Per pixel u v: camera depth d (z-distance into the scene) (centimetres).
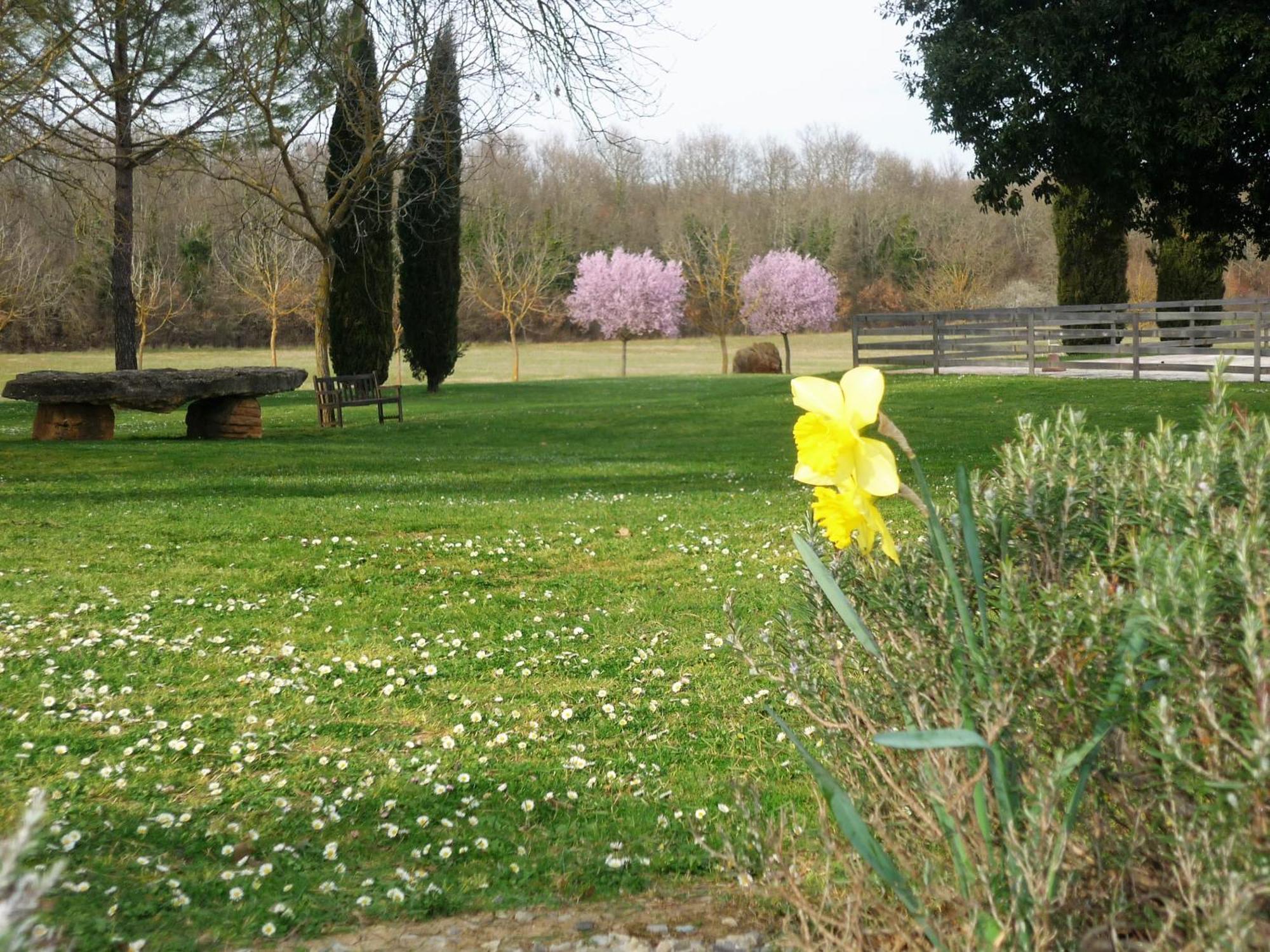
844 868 267
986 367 2944
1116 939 203
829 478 209
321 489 1403
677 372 5772
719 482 1467
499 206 5734
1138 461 266
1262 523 203
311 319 5300
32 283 4197
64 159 2177
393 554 930
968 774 238
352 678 608
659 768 475
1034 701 230
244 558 916
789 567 853
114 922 313
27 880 143
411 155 2414
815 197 8056
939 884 233
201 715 541
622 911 334
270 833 401
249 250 4803
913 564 282
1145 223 1780
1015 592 231
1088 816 237
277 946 308
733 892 345
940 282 6381
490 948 307
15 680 582
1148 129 1479
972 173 1675
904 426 2058
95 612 741
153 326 6281
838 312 7906
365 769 473
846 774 286
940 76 1612
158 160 2544
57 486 1398
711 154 8494
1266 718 176
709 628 699
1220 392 245
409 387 3772
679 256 6894
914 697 240
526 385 3834
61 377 2019
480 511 1164
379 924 326
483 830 407
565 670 623
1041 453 272
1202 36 1443
